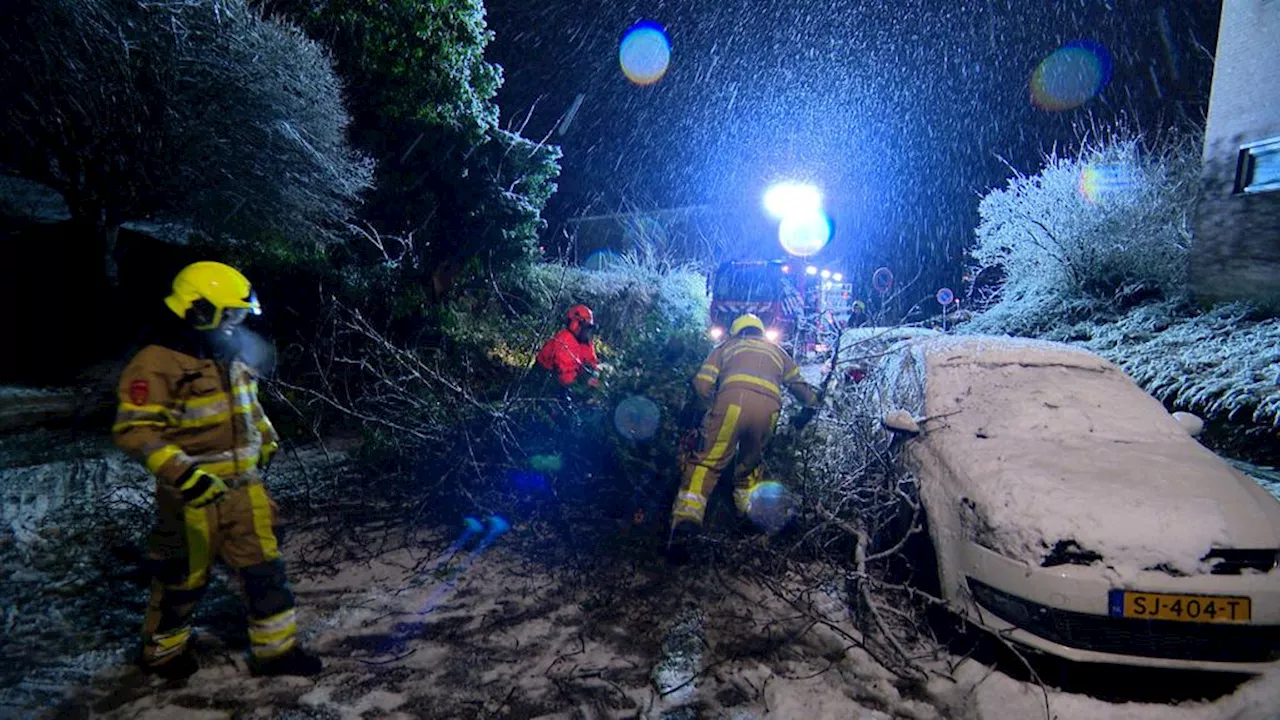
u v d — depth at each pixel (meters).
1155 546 3.35
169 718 2.98
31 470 5.82
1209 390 8.55
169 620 3.15
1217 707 3.24
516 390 5.66
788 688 3.36
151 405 2.86
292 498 5.38
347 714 3.09
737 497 4.85
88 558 4.39
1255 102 10.42
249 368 3.17
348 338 7.87
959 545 3.73
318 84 8.89
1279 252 10.12
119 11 7.49
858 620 4.05
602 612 4.03
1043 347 5.32
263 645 3.23
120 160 7.97
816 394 5.09
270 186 8.45
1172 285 12.27
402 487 5.36
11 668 3.27
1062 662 3.36
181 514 3.02
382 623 3.85
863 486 4.82
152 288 9.12
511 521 5.05
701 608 4.11
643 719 3.14
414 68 10.95
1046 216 14.20
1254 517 3.50
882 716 3.22
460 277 11.70
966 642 3.76
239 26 8.23
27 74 7.52
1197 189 12.23
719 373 4.89
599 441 5.12
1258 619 3.24
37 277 9.16
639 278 15.40
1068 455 4.07
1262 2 10.27
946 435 4.43
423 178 11.27
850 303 16.31
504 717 3.12
